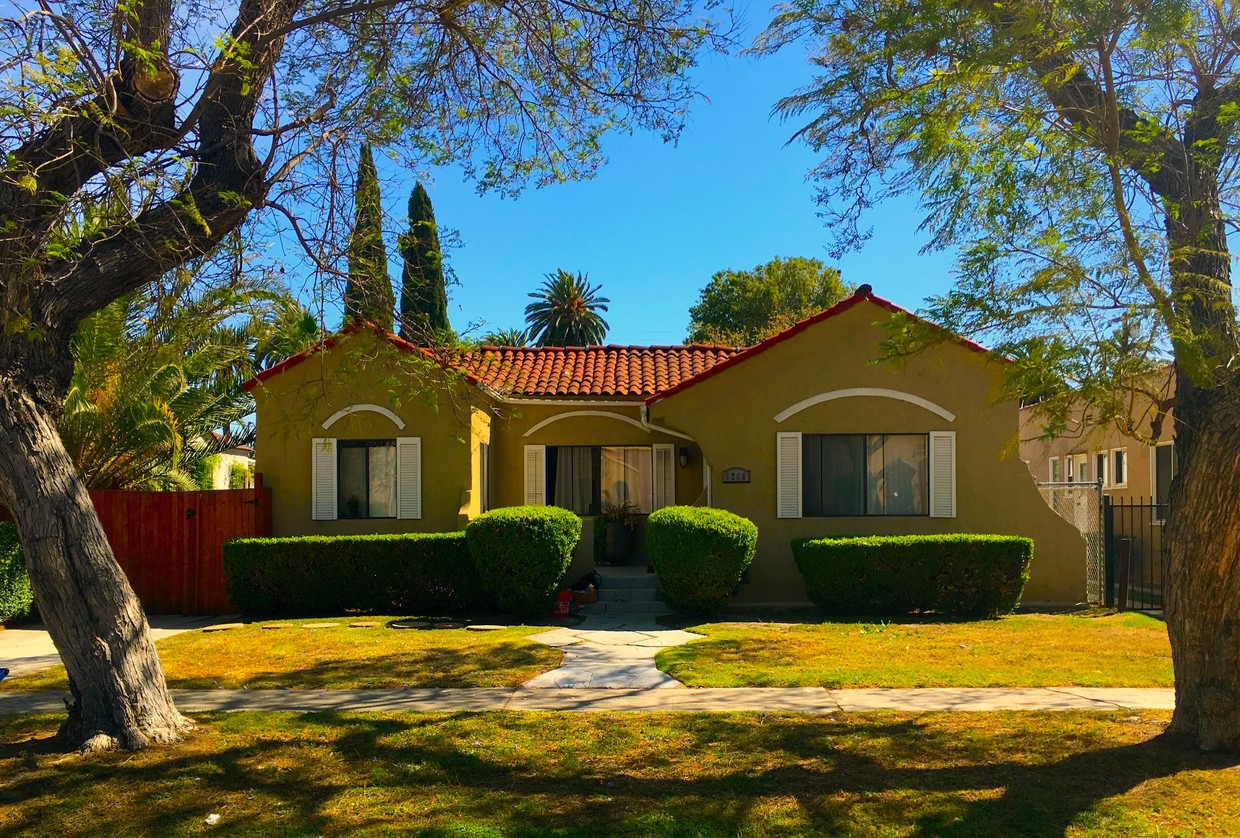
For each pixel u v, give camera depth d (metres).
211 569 14.48
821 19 9.64
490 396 15.24
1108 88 7.43
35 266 6.29
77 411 14.38
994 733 7.07
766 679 9.02
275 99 8.37
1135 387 6.74
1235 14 7.64
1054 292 6.99
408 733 7.10
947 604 13.09
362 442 15.02
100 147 7.02
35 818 5.32
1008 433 14.27
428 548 13.57
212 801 5.59
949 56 8.61
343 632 11.88
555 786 5.88
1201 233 6.79
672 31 9.66
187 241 7.00
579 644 10.98
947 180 8.46
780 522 14.26
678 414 14.41
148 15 7.19
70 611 6.57
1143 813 5.36
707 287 51.81
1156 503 17.47
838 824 5.22
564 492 17.19
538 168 10.50
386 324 9.13
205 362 15.71
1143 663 9.80
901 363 8.82
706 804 5.54
